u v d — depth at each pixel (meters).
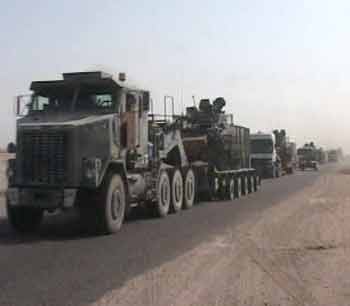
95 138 10.81
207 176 18.98
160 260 8.14
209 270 7.47
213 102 20.41
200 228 11.74
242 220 13.16
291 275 7.20
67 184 10.33
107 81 11.70
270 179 37.56
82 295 6.14
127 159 12.10
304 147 61.78
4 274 7.20
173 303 5.84
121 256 8.46
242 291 6.37
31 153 10.52
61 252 8.80
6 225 12.52
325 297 6.12
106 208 10.66
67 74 12.01
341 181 31.53
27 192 10.48
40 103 12.09
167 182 14.59
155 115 15.24
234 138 21.59
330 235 10.59
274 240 10.02
